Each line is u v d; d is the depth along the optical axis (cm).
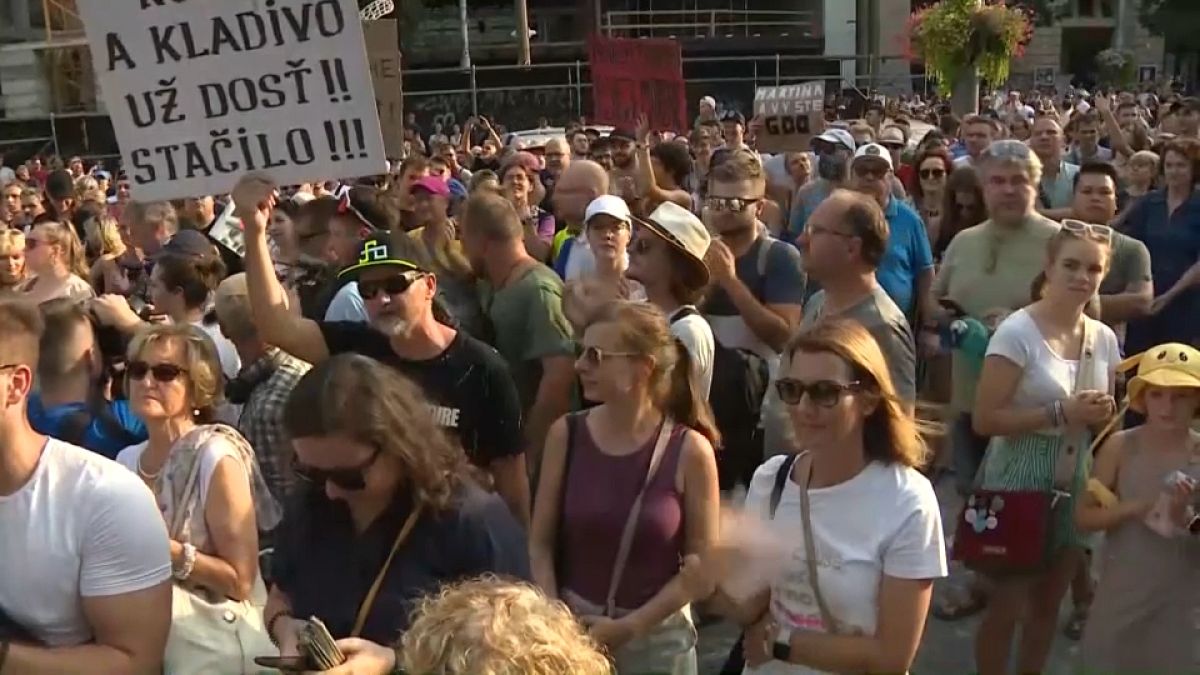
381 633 265
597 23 3947
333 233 575
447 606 206
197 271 488
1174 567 353
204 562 313
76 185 1234
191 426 346
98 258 787
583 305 467
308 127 386
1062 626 502
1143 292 556
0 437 255
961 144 1241
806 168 950
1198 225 631
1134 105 1363
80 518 258
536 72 2884
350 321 411
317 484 269
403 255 385
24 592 257
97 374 409
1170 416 355
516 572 275
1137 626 358
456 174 1174
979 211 679
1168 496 350
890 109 2242
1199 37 4947
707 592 308
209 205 736
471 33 3869
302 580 277
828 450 289
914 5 3984
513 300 476
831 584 286
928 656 477
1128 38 5197
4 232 620
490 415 384
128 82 383
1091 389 406
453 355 385
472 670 195
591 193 602
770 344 478
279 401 405
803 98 961
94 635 263
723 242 492
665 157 803
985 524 402
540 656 197
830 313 423
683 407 343
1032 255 515
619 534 326
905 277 596
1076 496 391
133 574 261
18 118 2481
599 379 330
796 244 776
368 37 618
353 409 255
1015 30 1752
